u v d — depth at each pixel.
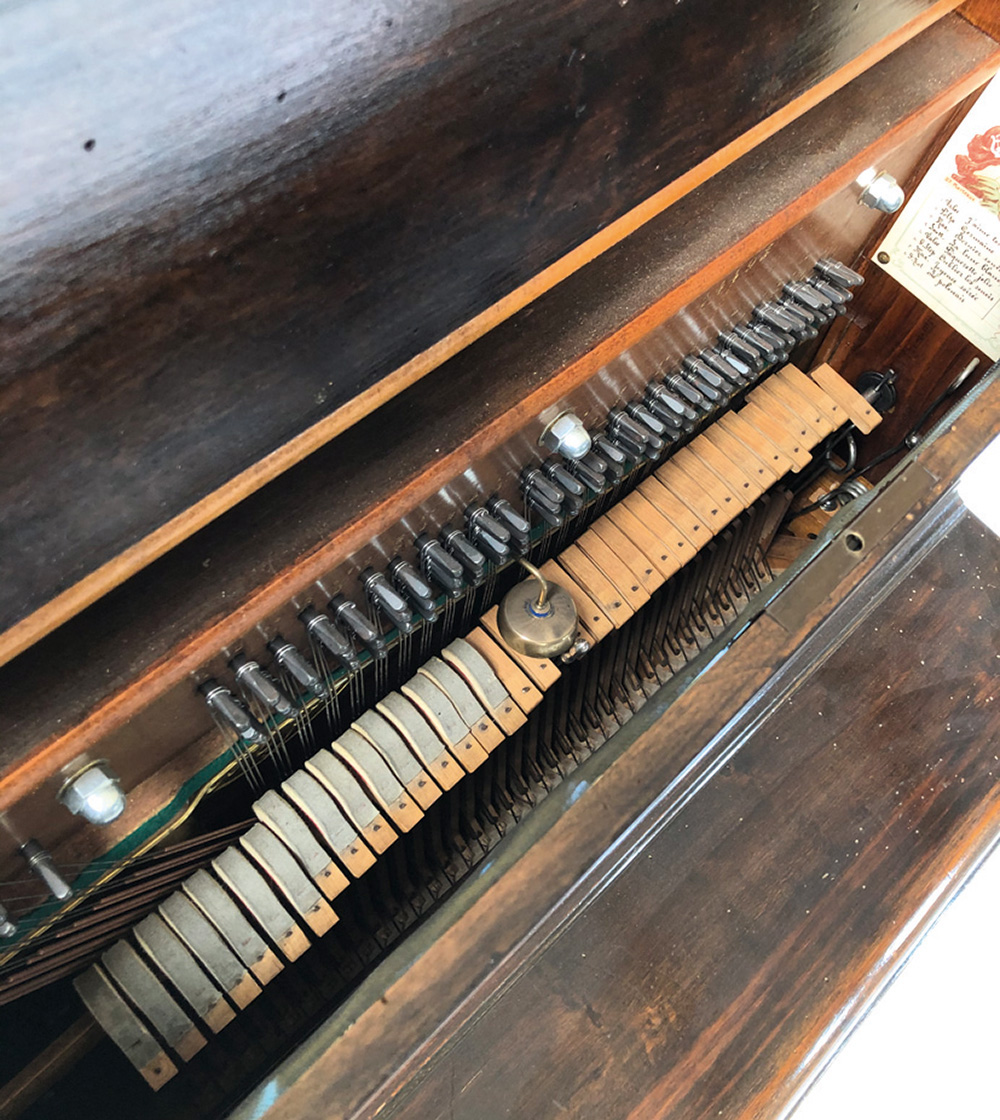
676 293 0.37
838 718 0.32
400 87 0.24
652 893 0.29
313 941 0.46
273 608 0.30
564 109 0.28
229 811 0.43
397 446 0.33
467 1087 0.27
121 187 0.20
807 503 0.65
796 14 0.33
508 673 0.41
